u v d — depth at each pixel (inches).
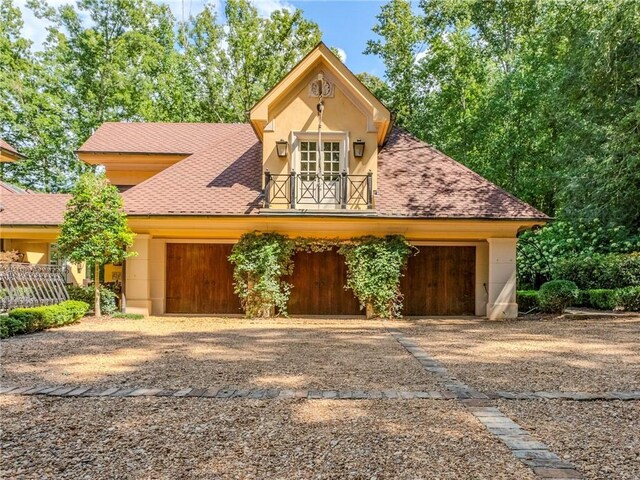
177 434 156.1
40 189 1197.7
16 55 1167.0
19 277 443.8
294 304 545.3
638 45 613.3
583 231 671.1
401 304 527.2
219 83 1282.0
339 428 161.6
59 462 135.0
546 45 788.0
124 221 488.1
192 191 542.6
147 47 1214.3
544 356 294.7
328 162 546.0
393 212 505.4
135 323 463.8
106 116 1186.0
